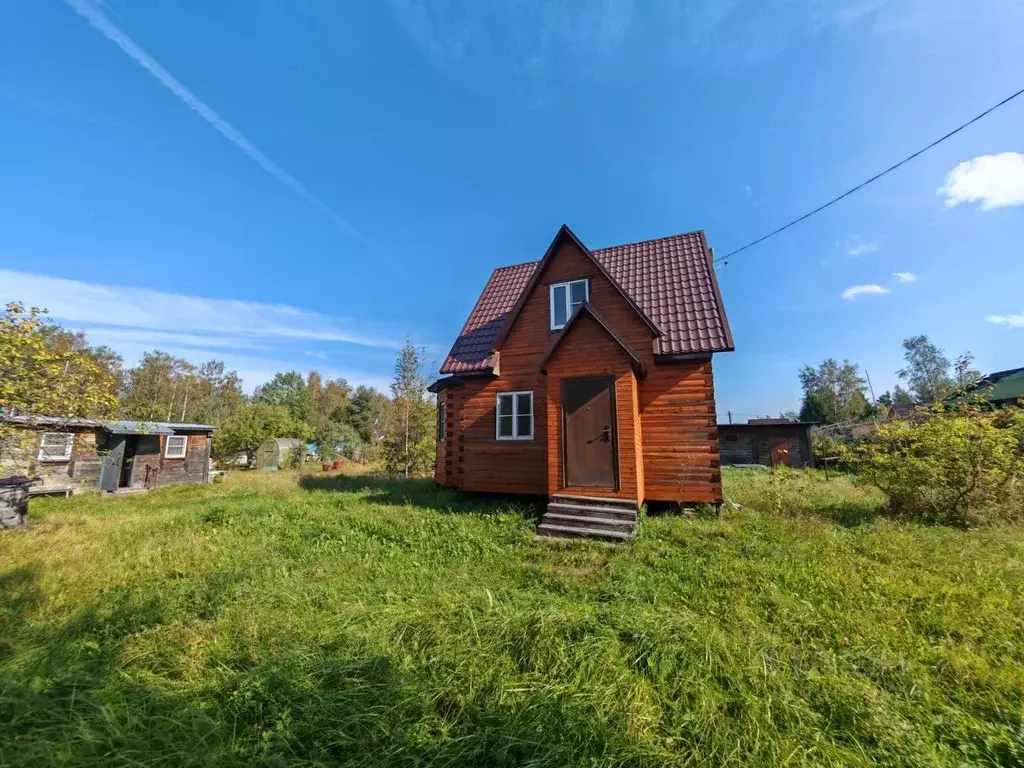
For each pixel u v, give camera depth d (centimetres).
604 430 907
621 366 900
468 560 655
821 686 325
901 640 394
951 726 291
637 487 857
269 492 1497
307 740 282
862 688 320
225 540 771
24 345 743
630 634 388
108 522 977
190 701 318
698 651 362
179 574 600
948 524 869
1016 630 411
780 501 964
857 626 418
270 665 351
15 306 730
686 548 675
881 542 685
